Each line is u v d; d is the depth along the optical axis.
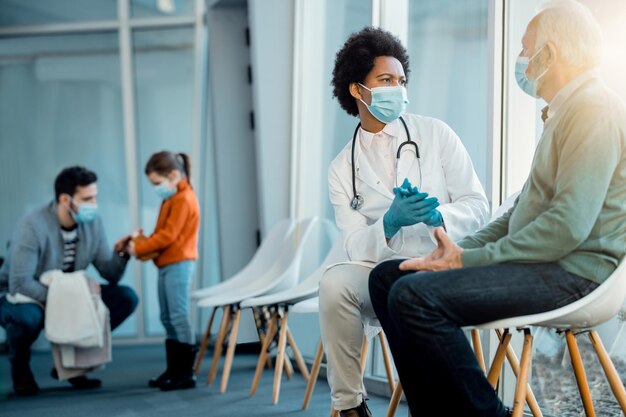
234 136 6.45
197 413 3.78
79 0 7.13
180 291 4.59
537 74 2.15
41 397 4.45
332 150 5.09
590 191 1.95
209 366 5.53
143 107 7.20
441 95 3.90
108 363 5.90
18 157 7.22
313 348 5.11
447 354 1.98
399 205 2.53
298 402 4.01
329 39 5.19
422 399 2.19
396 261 2.36
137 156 7.20
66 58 7.22
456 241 2.57
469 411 2.00
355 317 2.63
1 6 7.17
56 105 7.23
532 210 2.10
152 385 4.71
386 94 2.76
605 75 2.95
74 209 4.87
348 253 2.75
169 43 7.15
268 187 5.70
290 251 4.80
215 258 6.95
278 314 4.17
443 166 2.79
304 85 5.59
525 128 3.37
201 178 7.00
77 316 4.60
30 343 4.66
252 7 5.68
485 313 1.98
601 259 2.00
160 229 4.66
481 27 3.65
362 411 2.66
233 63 6.47
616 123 2.00
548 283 1.98
